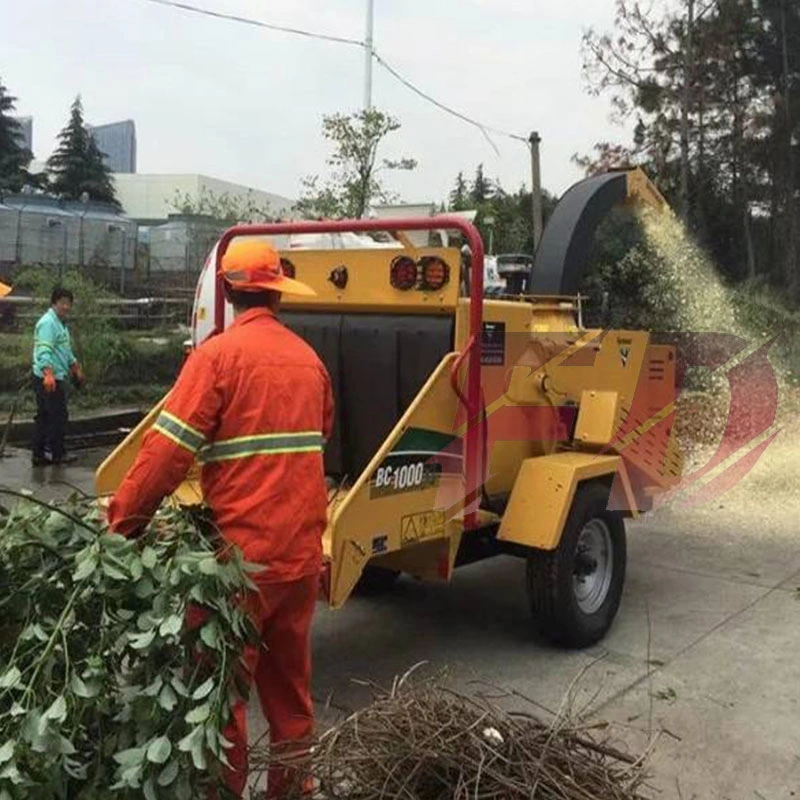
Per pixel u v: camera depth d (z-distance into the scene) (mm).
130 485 3051
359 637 5527
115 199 66312
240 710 2947
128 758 2457
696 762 4055
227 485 3182
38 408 9750
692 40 25734
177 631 2541
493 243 19250
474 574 6762
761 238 27453
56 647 2514
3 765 2328
